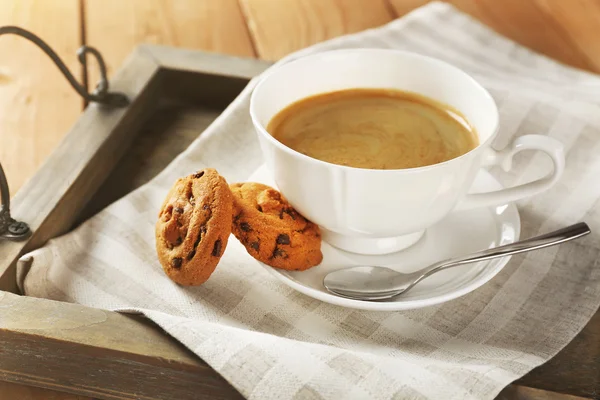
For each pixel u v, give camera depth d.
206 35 0.78
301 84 0.59
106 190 0.61
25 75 0.73
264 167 0.59
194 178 0.54
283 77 0.58
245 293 0.53
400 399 0.47
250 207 0.53
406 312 0.53
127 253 0.56
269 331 0.52
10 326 0.49
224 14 0.81
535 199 0.59
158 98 0.69
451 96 0.58
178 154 0.64
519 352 0.51
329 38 0.79
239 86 0.68
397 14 0.82
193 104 0.69
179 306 0.53
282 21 0.81
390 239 0.54
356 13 0.82
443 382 0.47
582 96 0.66
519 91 0.65
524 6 0.82
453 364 0.49
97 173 0.61
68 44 0.77
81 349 0.49
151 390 0.50
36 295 0.54
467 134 0.57
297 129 0.58
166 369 0.48
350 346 0.51
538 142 0.52
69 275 0.55
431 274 0.53
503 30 0.79
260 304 0.53
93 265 0.55
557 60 0.75
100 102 0.64
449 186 0.51
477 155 0.51
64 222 0.58
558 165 0.52
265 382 0.47
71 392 0.51
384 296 0.52
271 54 0.76
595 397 0.49
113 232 0.57
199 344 0.48
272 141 0.52
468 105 0.57
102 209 0.60
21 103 0.70
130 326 0.50
